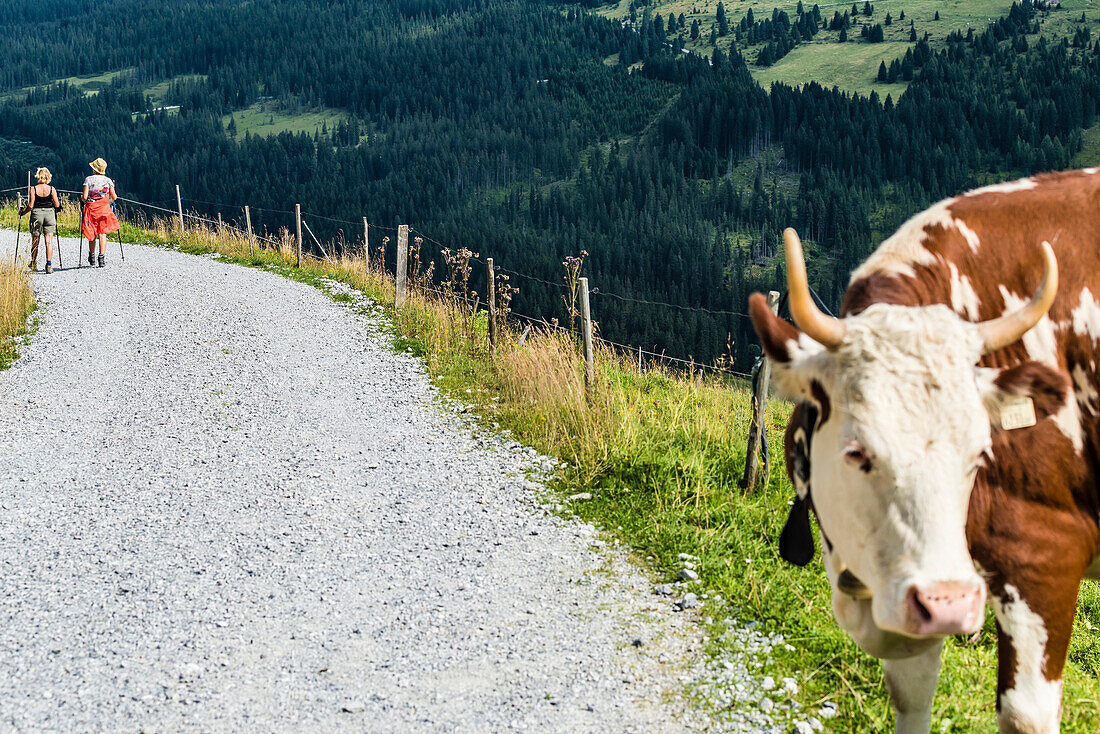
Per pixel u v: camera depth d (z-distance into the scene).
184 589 6.42
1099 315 3.36
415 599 6.22
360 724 4.83
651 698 4.98
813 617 5.62
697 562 6.47
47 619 6.00
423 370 12.19
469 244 171.25
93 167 20.48
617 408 8.95
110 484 8.51
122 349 13.70
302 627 5.87
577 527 7.26
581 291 9.42
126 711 4.95
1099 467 3.38
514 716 4.87
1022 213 3.51
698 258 173.62
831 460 2.96
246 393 11.47
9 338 14.12
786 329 3.09
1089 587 7.28
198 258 22.66
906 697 3.77
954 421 2.71
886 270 3.45
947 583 2.64
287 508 7.88
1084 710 4.76
